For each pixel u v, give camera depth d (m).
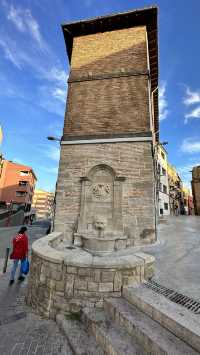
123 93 10.99
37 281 4.98
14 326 4.18
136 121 10.33
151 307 3.46
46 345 3.59
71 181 10.02
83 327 3.91
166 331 3.07
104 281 4.29
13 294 5.92
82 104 11.28
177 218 25.59
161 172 34.00
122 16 11.87
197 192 38.69
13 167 49.75
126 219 9.06
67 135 10.83
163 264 5.99
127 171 9.64
